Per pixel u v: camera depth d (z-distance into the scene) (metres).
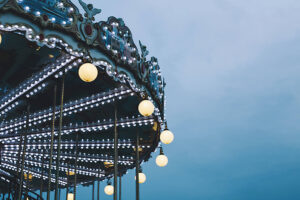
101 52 6.99
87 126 10.84
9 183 7.66
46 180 15.64
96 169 14.67
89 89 9.03
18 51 7.10
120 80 7.61
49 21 5.95
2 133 10.51
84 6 6.67
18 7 5.60
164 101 10.30
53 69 7.81
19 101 9.27
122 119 10.53
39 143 11.38
